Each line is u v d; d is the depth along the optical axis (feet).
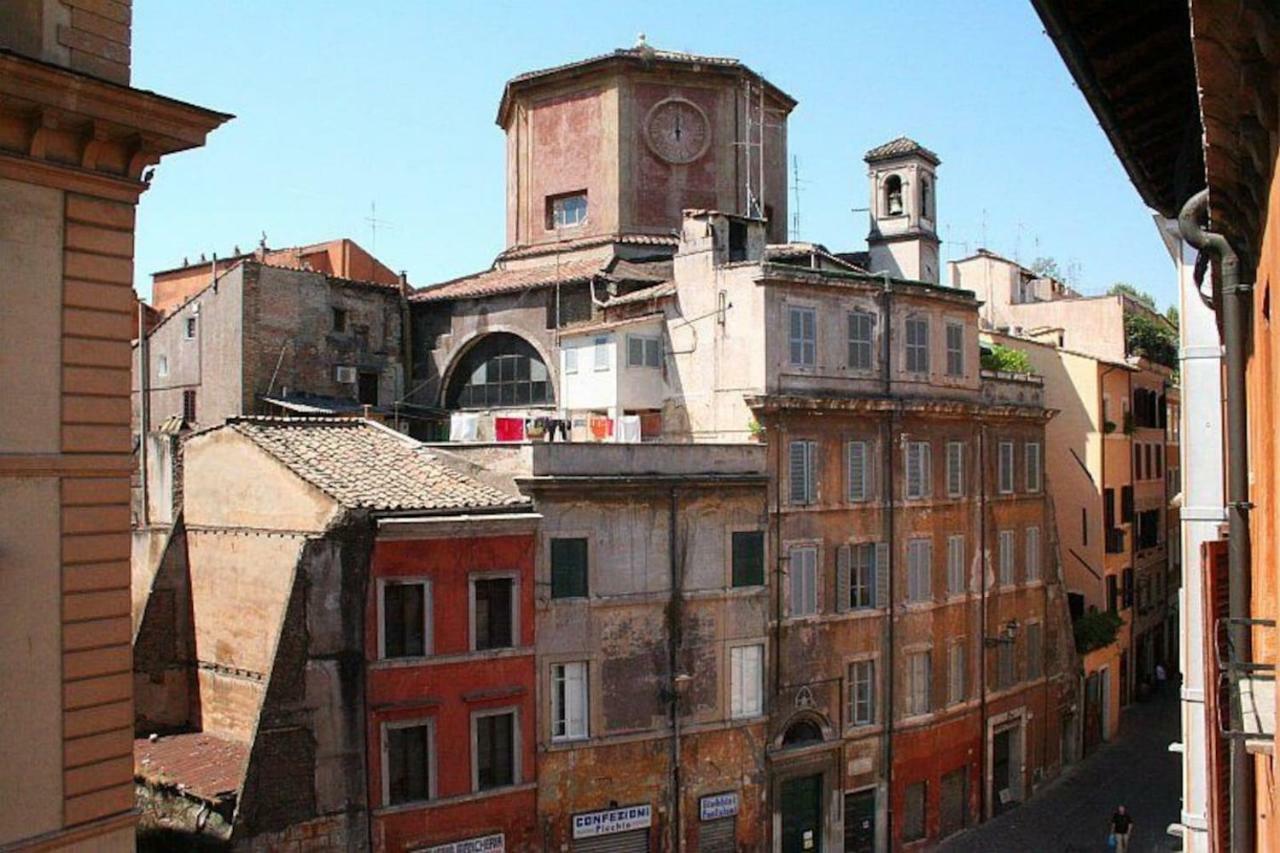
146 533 109.29
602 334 126.72
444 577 95.81
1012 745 144.77
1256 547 38.70
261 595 95.35
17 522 48.52
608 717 104.78
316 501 92.07
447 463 107.34
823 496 121.19
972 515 138.51
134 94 50.34
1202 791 62.49
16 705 48.32
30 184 49.01
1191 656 63.16
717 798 110.63
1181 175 43.83
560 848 101.50
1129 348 196.03
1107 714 167.12
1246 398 38.68
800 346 120.26
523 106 156.04
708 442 113.91
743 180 152.87
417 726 94.53
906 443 129.70
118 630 51.88
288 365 143.33
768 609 115.34
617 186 146.72
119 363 52.06
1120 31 33.99
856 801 123.24
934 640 131.64
